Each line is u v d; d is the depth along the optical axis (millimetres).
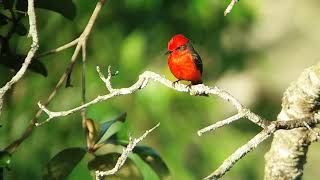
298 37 23297
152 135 14922
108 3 13852
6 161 7332
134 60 14016
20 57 7918
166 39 14094
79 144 13586
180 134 15125
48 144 13430
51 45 13234
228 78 21078
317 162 20750
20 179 13242
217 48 15102
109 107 13750
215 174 6301
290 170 7961
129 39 13977
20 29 7965
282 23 23281
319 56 23000
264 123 6500
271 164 8047
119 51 14000
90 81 13844
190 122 15250
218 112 16531
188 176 15312
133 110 14344
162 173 7648
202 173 15898
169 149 15070
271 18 22906
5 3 7781
